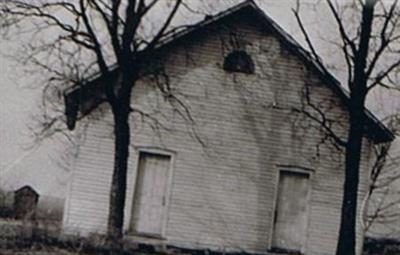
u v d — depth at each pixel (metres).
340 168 26.45
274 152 26.41
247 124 26.45
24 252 18.67
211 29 26.70
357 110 23.42
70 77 25.45
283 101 26.67
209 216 25.80
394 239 34.47
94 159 25.61
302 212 26.28
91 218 25.27
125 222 25.23
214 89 26.47
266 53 26.88
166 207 25.62
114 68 22.95
